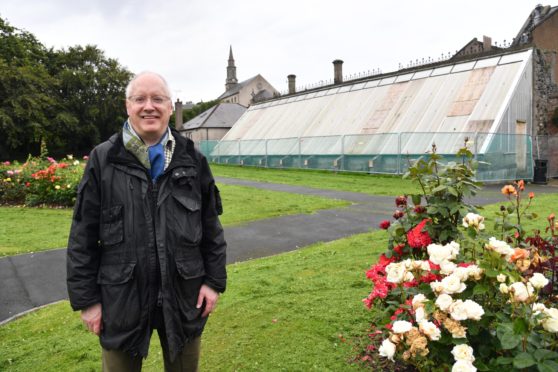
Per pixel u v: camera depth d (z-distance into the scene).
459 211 3.13
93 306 2.15
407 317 2.49
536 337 2.14
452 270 2.34
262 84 85.19
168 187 2.23
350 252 6.16
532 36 30.02
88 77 46.97
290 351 3.29
